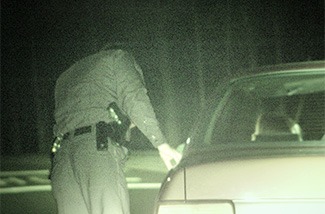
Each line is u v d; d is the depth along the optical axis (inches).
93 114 356.8
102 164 348.2
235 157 293.3
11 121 2311.8
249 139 331.9
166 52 2340.1
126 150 365.1
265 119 337.7
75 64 374.9
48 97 2313.0
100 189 346.6
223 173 285.9
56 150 362.6
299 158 279.9
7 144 2290.8
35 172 1395.2
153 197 888.9
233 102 349.4
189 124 2268.7
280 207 276.5
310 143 305.3
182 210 288.4
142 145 1717.5
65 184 354.9
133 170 1257.4
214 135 333.1
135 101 357.4
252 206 279.7
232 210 281.6
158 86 2290.8
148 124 356.5
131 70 364.2
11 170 1459.2
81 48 2401.6
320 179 274.8
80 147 351.3
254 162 283.6
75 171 351.6
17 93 2335.1
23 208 854.5
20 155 2017.7
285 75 352.5
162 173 1204.5
